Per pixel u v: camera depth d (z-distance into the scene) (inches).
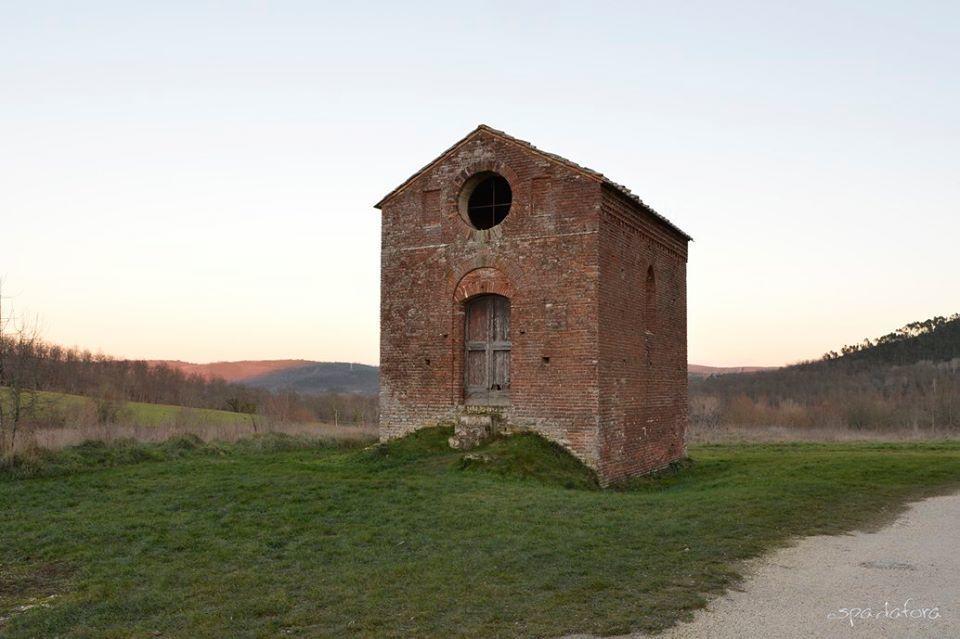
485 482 705.0
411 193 946.1
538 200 864.3
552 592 386.6
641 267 958.4
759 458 1151.6
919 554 471.8
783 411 2728.8
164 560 470.3
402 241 948.0
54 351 1830.7
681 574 415.8
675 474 999.0
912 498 697.0
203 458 963.3
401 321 940.6
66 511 618.5
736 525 541.3
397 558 459.8
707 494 693.9
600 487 805.2
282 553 479.2
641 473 930.1
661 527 529.3
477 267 895.1
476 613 356.5
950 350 3580.2
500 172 888.3
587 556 453.4
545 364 844.6
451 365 905.5
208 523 563.5
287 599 382.9
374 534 520.7
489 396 897.5
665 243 1047.0
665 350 1036.5
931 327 3850.9
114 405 1574.8
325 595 388.2
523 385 854.5
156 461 925.2
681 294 1112.8
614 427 856.9
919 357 3602.4
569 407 828.6
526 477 749.3
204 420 1533.0
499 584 401.1
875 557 462.6
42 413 1216.8
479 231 896.3
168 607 377.4
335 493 655.1
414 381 926.4
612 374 856.3
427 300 925.8
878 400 2792.8
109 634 338.6
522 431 850.8
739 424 2573.8
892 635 324.2
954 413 2568.9
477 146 905.5
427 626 339.9
